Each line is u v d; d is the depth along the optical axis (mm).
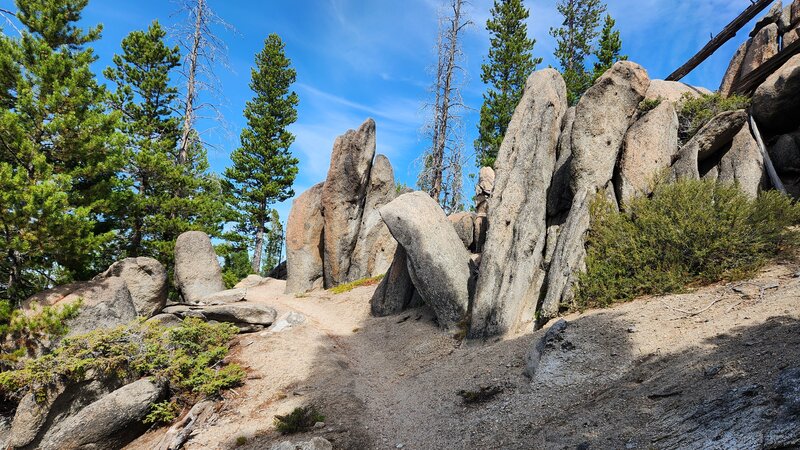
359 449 9734
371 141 28578
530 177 15781
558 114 17078
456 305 16656
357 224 28859
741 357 7391
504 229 15609
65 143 18094
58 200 15812
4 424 12852
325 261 29000
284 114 50406
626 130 16078
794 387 5809
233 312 18875
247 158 47812
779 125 16484
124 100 35156
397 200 19219
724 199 12945
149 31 35969
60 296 16359
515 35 39500
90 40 22422
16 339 14836
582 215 14305
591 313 12227
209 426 11703
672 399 7188
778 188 14617
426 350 15531
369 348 17422
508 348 12773
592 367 9641
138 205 25688
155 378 12945
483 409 9977
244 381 14039
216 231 34000
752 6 21312
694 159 15383
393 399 12281
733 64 25672
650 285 12188
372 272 29062
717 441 5711
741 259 11578
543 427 8258
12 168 16609
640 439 6516
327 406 11906
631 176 15359
